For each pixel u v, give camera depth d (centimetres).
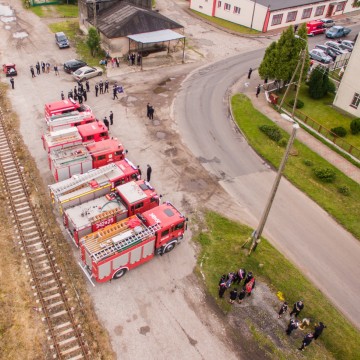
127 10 4650
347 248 2380
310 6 5906
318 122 3616
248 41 5391
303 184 2834
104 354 1714
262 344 1814
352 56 3503
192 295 1994
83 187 2297
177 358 1725
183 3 6775
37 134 3145
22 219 2348
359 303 2067
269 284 2083
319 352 1811
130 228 2050
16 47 4747
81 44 4900
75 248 2188
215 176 2845
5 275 2012
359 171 3016
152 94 3888
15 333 1767
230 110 3703
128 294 1973
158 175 2794
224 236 2345
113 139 2770
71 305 1898
